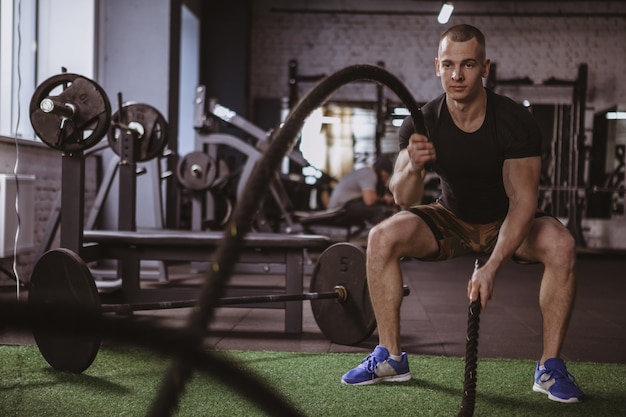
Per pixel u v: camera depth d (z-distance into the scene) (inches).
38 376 87.7
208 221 236.1
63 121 112.0
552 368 82.7
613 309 163.2
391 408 76.5
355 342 112.0
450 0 406.6
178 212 284.8
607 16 398.6
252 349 108.8
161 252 129.6
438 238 87.4
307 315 147.7
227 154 374.6
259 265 171.5
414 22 409.4
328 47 411.5
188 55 374.3
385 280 86.8
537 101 401.7
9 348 104.7
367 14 409.4
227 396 79.4
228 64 383.2
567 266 81.8
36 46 232.7
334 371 93.7
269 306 123.6
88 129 114.4
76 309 11.2
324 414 73.8
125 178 166.2
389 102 400.8
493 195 85.6
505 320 142.9
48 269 89.0
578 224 382.9
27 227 176.2
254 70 411.2
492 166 82.5
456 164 83.4
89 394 79.8
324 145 406.6
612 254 345.7
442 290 194.5
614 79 400.5
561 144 396.8
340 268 113.3
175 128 278.5
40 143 194.9
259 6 410.9
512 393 84.1
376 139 390.3
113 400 77.4
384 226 86.4
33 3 216.5
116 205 256.7
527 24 404.8
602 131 398.6
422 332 127.5
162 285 189.9
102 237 128.3
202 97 242.1
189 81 374.0
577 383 90.0
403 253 86.7
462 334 125.7
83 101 113.2
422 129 54.6
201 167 226.7
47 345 90.4
